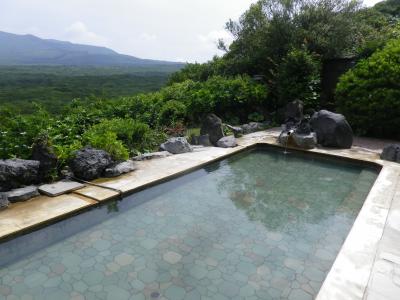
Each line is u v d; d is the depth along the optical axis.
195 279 3.04
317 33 11.41
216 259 3.37
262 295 2.85
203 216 4.38
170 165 5.88
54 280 2.97
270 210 4.63
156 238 3.76
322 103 11.00
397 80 8.07
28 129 5.50
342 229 4.10
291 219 4.36
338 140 7.48
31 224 3.56
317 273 3.18
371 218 3.87
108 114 8.40
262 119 10.29
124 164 5.52
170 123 9.12
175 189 5.37
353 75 8.88
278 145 7.75
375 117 8.39
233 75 13.13
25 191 4.30
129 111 8.75
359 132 8.94
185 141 7.07
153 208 4.59
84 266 3.19
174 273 3.12
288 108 9.70
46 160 4.87
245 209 4.64
